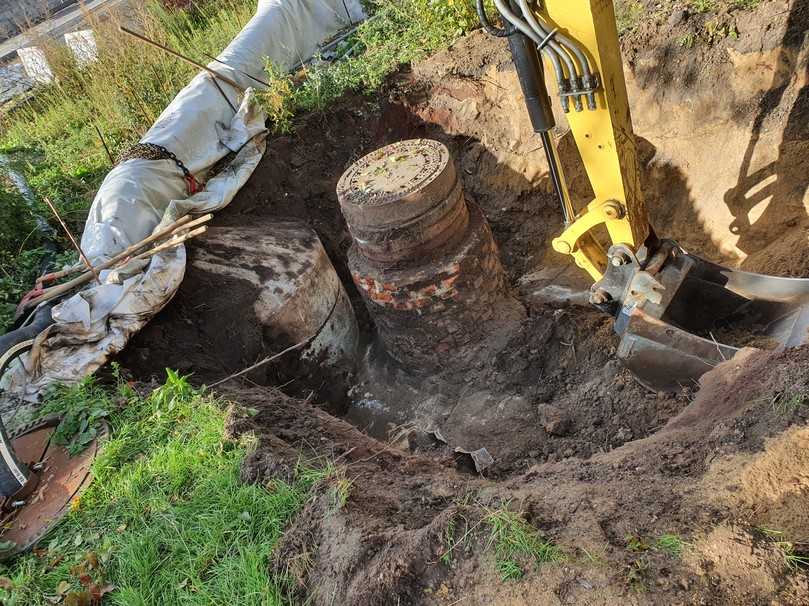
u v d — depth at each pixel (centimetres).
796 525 296
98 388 540
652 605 281
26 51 1191
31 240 808
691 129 668
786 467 320
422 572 335
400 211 582
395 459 480
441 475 455
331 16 1069
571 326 630
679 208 695
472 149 849
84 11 1165
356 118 868
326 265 729
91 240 659
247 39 956
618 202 446
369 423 681
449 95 841
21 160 995
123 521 427
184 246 651
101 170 938
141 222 677
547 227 802
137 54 1058
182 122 775
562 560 314
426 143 657
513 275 795
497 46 798
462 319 638
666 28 658
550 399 599
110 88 1026
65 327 575
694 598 279
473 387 639
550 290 735
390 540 355
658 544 308
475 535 340
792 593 271
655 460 377
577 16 375
